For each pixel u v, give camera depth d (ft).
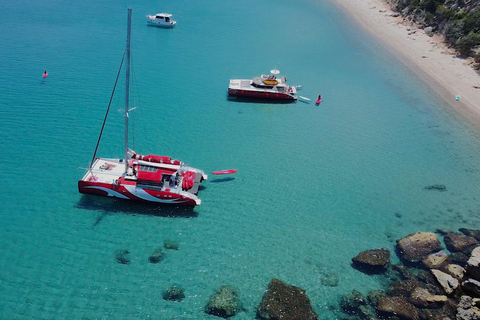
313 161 158.51
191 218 125.18
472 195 146.20
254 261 112.68
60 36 249.34
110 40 250.98
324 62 247.91
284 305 97.96
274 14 324.19
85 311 95.14
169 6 324.60
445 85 224.12
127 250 112.27
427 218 134.10
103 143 155.12
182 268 108.58
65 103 179.22
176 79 212.64
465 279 108.37
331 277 109.50
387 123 189.16
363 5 347.77
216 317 96.37
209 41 264.93
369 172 154.81
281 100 203.82
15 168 137.69
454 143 176.76
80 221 119.85
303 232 124.06
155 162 132.98
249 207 131.85
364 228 127.85
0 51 221.46
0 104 173.06
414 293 105.09
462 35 260.83
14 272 102.63
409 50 265.75
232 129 175.73
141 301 98.78
